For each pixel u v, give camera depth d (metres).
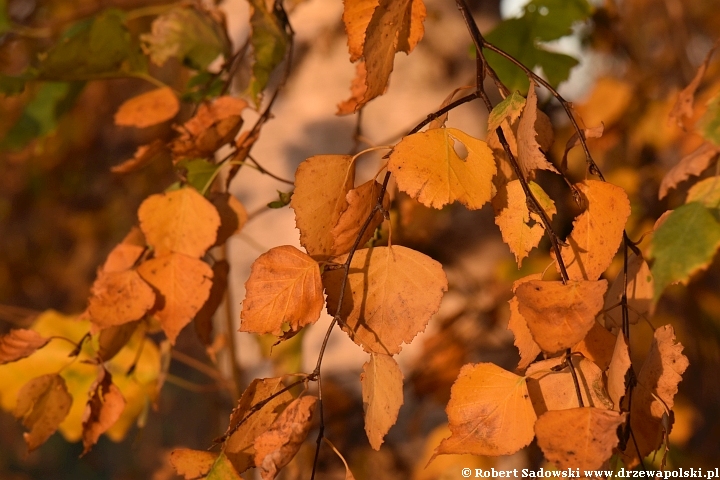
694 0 1.77
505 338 1.07
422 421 1.02
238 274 0.98
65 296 2.83
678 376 0.69
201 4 0.86
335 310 0.70
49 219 2.64
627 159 1.38
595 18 1.38
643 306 0.71
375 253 0.70
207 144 0.78
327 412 0.96
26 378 0.87
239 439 0.71
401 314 0.70
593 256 0.70
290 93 0.99
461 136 0.69
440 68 1.00
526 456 0.95
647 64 1.55
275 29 0.81
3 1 0.96
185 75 1.02
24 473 2.77
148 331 0.84
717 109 0.68
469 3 1.05
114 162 2.49
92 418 0.77
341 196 0.72
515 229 0.70
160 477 1.16
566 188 1.04
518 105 0.69
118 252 0.80
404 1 0.69
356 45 0.71
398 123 0.99
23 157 1.99
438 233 1.05
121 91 2.39
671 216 0.68
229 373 0.99
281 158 0.98
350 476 0.68
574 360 0.69
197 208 0.77
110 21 0.83
